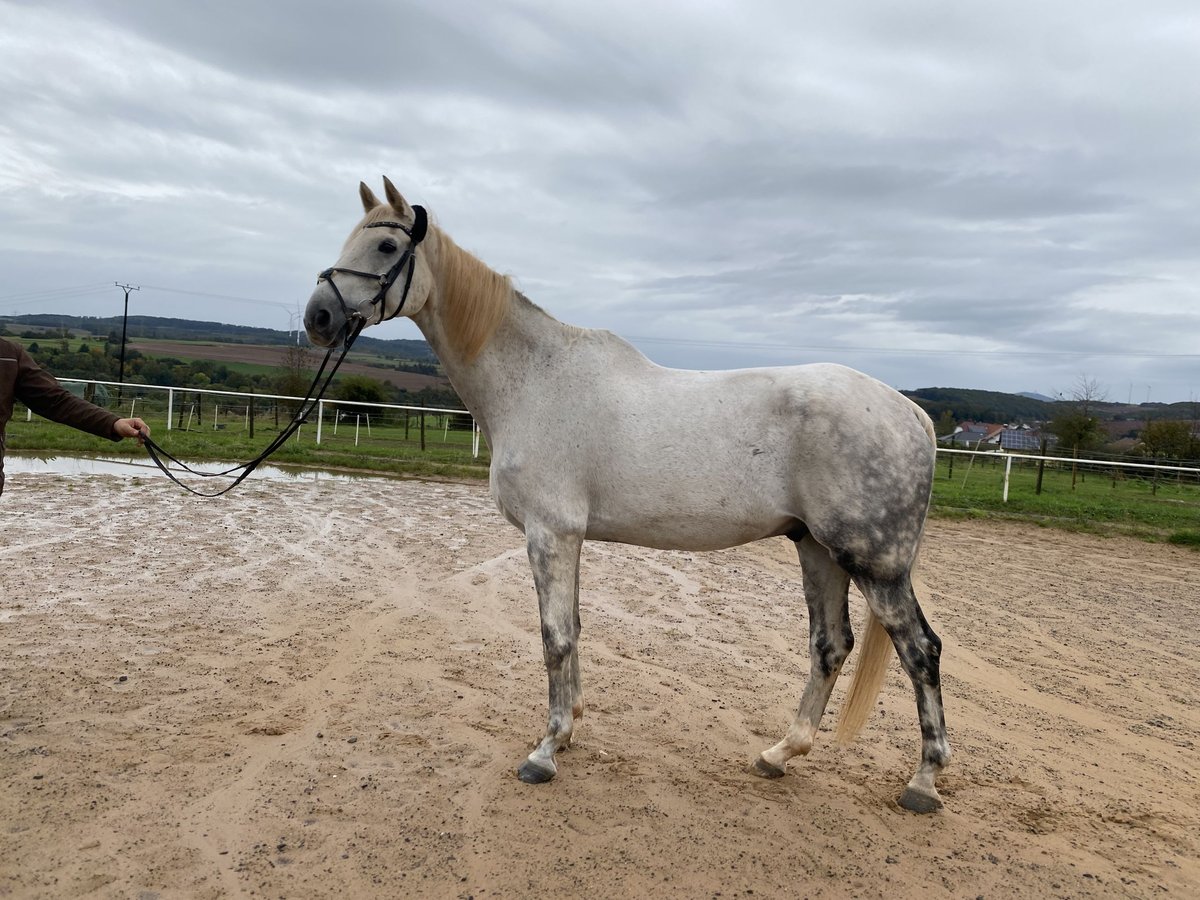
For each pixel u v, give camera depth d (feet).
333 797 10.31
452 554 25.54
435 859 9.07
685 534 11.27
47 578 19.88
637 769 11.66
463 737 12.34
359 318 11.60
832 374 11.09
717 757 12.30
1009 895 8.97
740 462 10.84
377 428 81.76
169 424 56.59
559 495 11.37
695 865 9.25
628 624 19.38
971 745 13.20
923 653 10.63
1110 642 20.10
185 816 9.67
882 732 13.74
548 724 11.50
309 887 8.47
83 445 47.16
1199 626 22.26
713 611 21.01
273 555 23.95
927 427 11.23
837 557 10.64
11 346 11.50
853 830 10.22
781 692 15.29
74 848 8.90
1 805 9.68
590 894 8.59
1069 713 14.93
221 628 16.89
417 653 16.11
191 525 27.63
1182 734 14.08
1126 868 9.60
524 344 11.93
